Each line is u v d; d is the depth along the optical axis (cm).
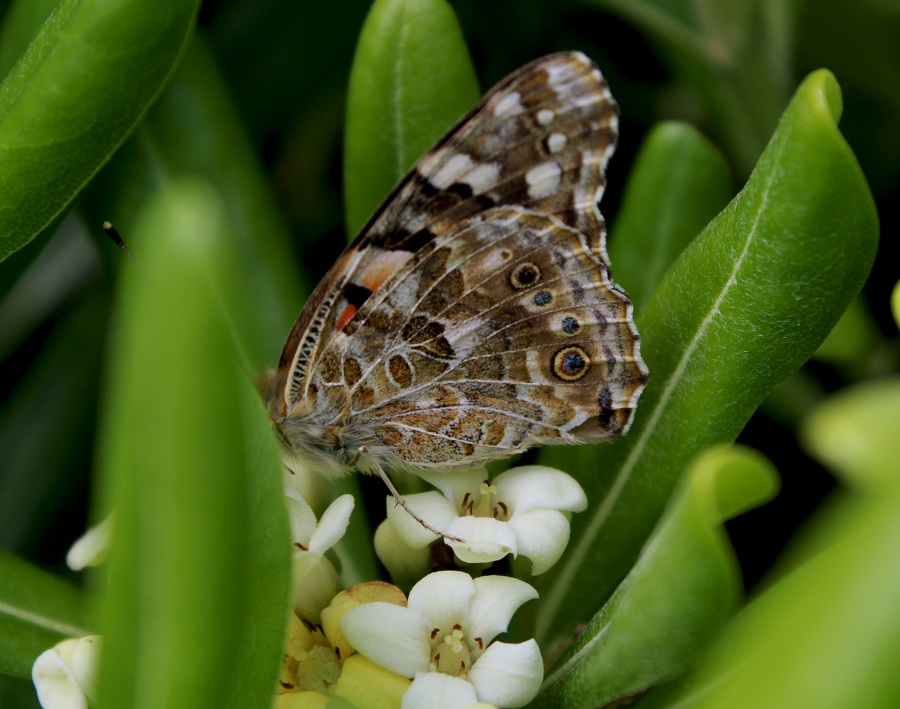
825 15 25
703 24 24
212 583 18
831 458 16
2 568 22
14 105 21
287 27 25
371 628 20
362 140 23
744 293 21
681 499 19
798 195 20
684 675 20
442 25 23
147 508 18
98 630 19
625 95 25
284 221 23
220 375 18
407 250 21
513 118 21
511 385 22
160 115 23
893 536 15
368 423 22
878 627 15
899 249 24
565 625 22
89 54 21
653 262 23
